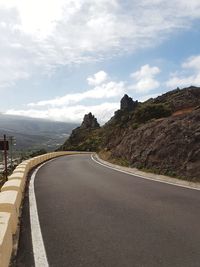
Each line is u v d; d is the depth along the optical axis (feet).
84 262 18.66
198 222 26.32
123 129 142.00
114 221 27.53
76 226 26.50
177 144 67.31
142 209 31.71
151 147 75.72
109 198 38.37
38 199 39.75
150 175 65.31
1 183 66.90
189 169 57.77
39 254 20.34
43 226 27.07
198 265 17.65
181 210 30.71
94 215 29.99
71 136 417.49
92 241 22.45
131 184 50.62
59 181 57.00
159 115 124.67
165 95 196.95
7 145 71.00
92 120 440.86
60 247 21.52
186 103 143.95
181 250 19.99
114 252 20.08
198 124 67.97
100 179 58.34
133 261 18.49
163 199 36.65
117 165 91.97
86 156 157.99
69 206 34.55
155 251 19.97
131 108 283.18
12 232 24.13
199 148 60.80
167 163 65.57
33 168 89.30
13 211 25.49
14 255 20.45
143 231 24.29
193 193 40.63
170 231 24.04
